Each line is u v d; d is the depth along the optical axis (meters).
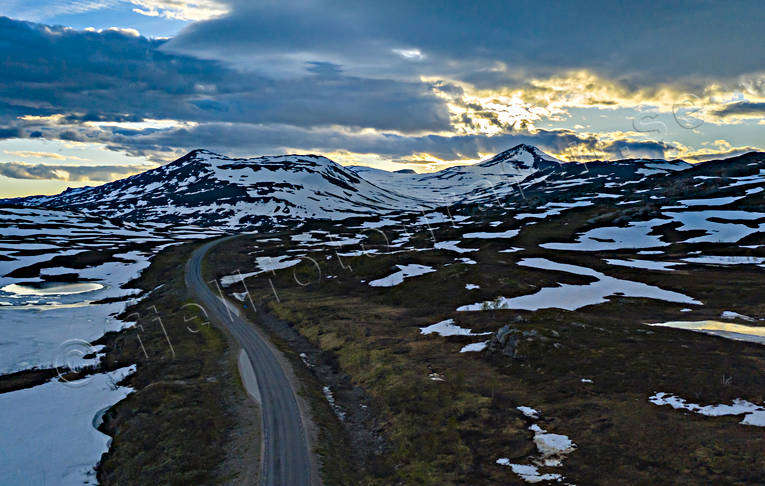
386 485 27.70
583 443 28.28
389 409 38.06
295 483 27.98
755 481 22.11
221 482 28.62
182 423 36.62
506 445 29.61
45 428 39.12
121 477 31.25
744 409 29.41
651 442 27.03
